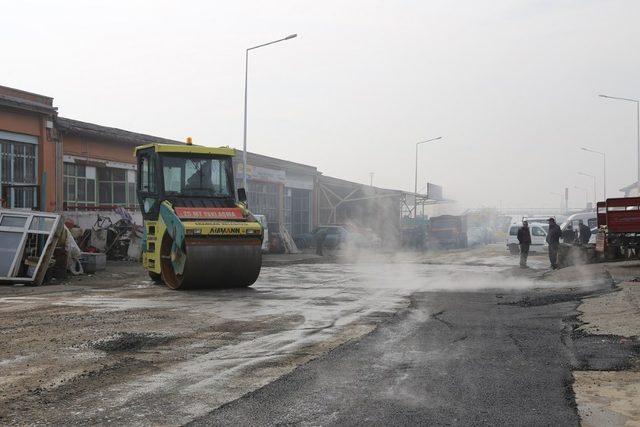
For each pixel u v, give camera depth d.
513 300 13.93
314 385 6.59
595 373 7.09
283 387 6.50
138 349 8.43
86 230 26.69
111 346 8.58
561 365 7.48
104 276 20.31
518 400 6.03
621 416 5.55
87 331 9.69
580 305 12.61
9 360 7.71
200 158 17.36
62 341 8.89
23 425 5.32
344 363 7.59
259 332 9.76
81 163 30.39
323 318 11.24
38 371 7.18
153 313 11.73
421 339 9.16
